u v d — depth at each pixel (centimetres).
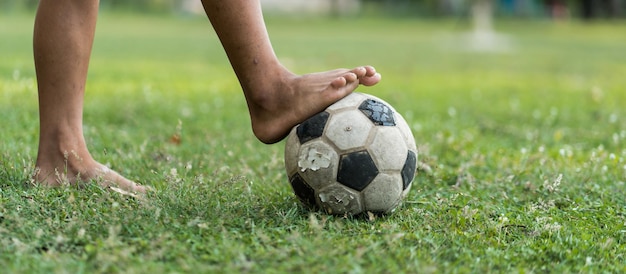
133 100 402
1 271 184
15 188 225
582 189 249
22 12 1736
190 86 495
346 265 189
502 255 201
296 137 218
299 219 215
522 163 275
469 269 193
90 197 219
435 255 198
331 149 214
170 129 321
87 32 230
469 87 553
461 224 217
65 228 203
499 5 2388
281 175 256
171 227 205
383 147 214
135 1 2209
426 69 711
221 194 228
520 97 491
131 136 302
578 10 2411
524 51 1030
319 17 2248
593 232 218
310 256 192
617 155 289
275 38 1176
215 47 938
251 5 222
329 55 827
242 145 293
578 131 345
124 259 188
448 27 1777
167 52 823
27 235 199
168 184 229
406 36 1358
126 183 231
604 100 477
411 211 225
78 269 185
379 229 211
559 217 227
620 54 993
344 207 216
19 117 324
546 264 200
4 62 572
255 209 221
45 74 229
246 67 223
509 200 241
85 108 361
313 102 219
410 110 404
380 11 2486
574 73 704
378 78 226
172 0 2259
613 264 202
